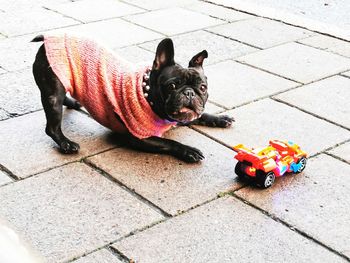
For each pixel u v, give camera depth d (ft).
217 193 4.10
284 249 3.52
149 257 3.41
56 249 3.44
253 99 5.72
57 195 4.01
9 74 6.08
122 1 8.88
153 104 4.40
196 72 4.27
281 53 7.02
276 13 8.52
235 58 6.82
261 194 4.10
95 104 4.56
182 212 3.86
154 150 4.60
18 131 4.92
